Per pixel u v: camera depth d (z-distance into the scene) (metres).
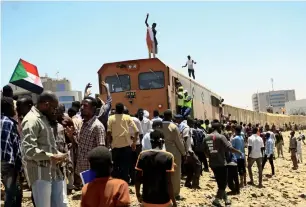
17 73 8.48
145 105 14.86
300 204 10.86
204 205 9.41
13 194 5.31
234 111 36.41
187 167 11.50
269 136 17.02
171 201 5.37
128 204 3.52
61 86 81.44
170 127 9.02
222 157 9.61
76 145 8.16
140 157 5.38
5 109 5.57
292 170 19.84
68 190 8.94
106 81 15.55
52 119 5.07
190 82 18.36
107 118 9.04
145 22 18.16
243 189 12.75
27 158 4.68
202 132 14.34
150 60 15.05
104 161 3.61
